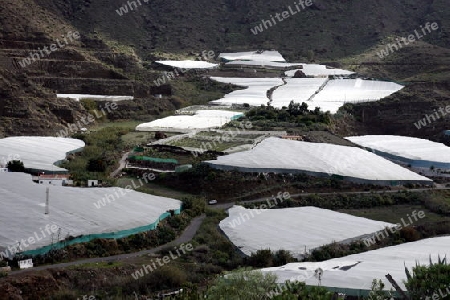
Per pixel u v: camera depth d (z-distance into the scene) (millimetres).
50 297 76312
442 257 83875
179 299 68188
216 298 65438
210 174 128375
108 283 81750
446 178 145875
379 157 147000
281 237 99125
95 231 92938
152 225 99562
